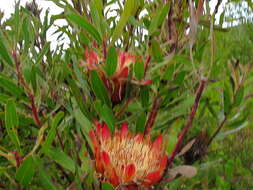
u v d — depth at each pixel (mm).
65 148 339
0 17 435
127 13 335
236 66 374
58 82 382
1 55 329
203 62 345
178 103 381
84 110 331
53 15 441
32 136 391
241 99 373
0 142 397
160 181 295
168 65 352
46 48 351
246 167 551
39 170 283
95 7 349
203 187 463
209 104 403
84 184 286
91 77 329
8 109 270
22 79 329
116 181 270
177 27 407
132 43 411
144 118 347
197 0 413
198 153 362
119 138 295
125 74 335
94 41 393
